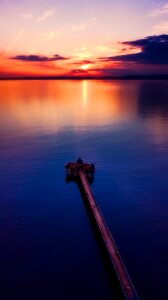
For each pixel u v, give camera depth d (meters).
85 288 20.19
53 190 35.59
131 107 107.75
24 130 67.69
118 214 29.66
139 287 20.08
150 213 29.69
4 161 45.53
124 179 38.16
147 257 23.05
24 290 20.09
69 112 97.44
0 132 65.62
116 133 64.25
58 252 23.97
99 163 44.47
